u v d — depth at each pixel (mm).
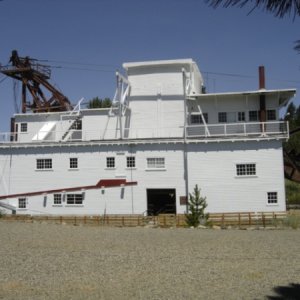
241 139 38875
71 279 15305
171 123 43688
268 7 3988
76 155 42094
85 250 22281
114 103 44500
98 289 13828
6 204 42594
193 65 45500
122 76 42469
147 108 44344
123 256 20391
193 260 19344
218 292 13430
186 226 35844
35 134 47094
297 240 26578
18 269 17031
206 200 39062
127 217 37688
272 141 38625
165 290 13711
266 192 38281
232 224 36312
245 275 16016
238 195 38656
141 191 40375
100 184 41188
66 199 41844
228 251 22109
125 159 41031
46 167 42750
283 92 41344
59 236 28328
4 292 13328
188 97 43062
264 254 21125
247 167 38875
